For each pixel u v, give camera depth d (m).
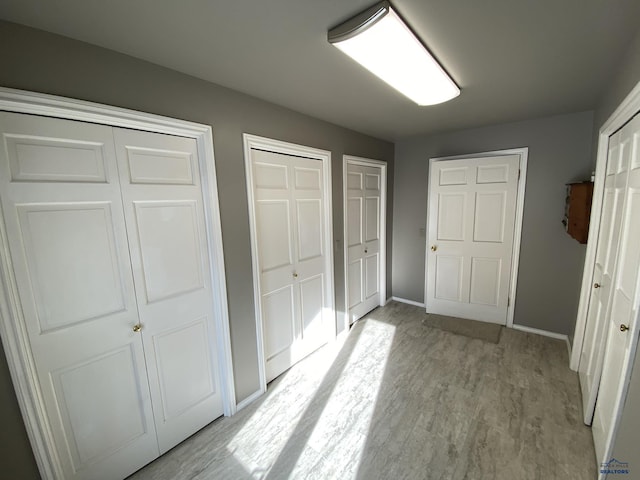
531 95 2.06
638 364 1.12
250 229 2.00
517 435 1.72
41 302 1.22
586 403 1.81
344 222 2.95
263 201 2.14
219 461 1.62
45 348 1.24
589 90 1.97
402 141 3.65
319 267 2.72
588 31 1.25
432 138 3.40
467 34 1.27
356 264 3.29
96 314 1.38
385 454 1.63
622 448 1.20
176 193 1.62
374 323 3.33
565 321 2.81
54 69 1.18
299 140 2.34
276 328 2.35
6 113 1.11
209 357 1.87
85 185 1.30
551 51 1.43
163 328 1.62
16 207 1.14
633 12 1.10
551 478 1.45
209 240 1.79
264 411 2.00
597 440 1.57
